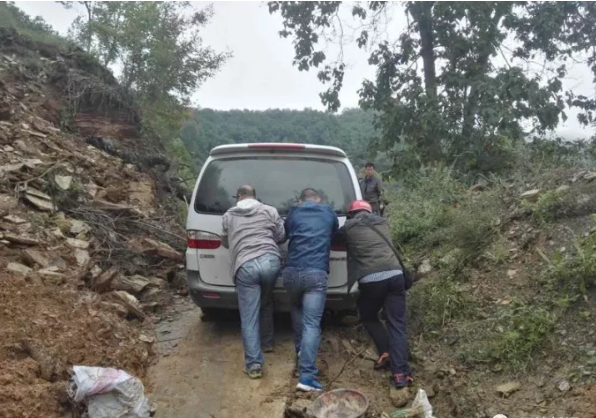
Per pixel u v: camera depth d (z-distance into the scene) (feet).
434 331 16.38
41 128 32.48
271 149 17.93
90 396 12.05
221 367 15.76
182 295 22.29
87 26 66.18
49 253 19.75
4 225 20.25
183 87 69.15
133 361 15.38
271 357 16.40
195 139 112.27
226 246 16.21
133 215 26.86
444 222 22.20
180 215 36.11
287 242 16.89
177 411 13.44
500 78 41.88
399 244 22.47
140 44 65.77
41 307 15.88
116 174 32.76
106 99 40.88
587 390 12.22
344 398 13.14
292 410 13.37
